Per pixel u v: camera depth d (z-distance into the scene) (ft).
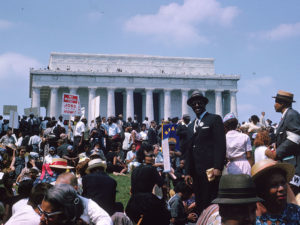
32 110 138.72
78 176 48.78
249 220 14.40
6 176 41.50
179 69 352.69
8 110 108.37
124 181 75.41
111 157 87.45
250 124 98.89
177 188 38.32
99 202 32.50
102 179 33.47
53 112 319.06
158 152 73.97
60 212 17.53
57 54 337.31
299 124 32.19
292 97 33.65
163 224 27.55
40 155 91.04
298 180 30.58
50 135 89.30
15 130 131.54
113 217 30.25
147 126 155.84
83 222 22.38
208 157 32.35
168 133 63.00
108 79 330.95
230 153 36.27
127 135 108.78
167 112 336.49
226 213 14.49
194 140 33.35
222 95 371.15
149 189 32.07
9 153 82.02
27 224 23.82
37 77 321.73
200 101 33.78
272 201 17.52
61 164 45.42
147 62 349.00
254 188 14.61
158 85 338.13
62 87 326.03
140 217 27.22
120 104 379.96
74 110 93.20
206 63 358.43
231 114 38.34
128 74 332.19
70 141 93.45
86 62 339.98
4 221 36.47
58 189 17.79
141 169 32.58
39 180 44.93
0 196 37.19
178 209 36.94
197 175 32.81
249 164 35.99
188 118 76.48
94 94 328.49
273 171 17.39
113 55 344.49
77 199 18.61
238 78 348.79
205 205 32.14
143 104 350.84
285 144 31.35
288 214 17.72
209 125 32.68
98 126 91.81
